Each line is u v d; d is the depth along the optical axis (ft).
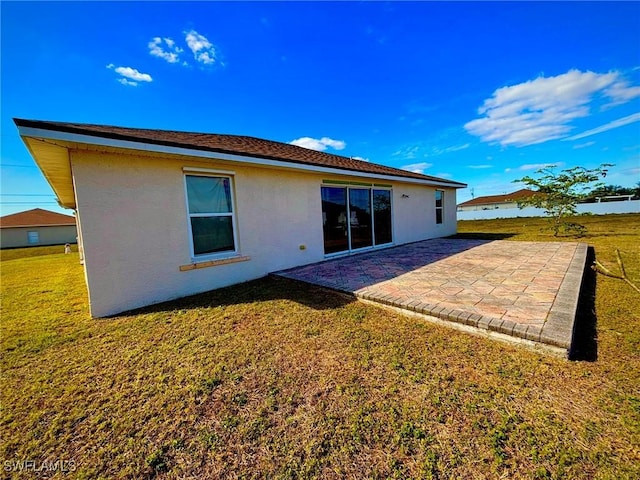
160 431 6.31
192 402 7.29
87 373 8.90
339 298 15.48
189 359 9.56
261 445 5.80
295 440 5.88
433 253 27.61
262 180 21.16
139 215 15.42
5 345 11.02
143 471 5.30
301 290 17.33
